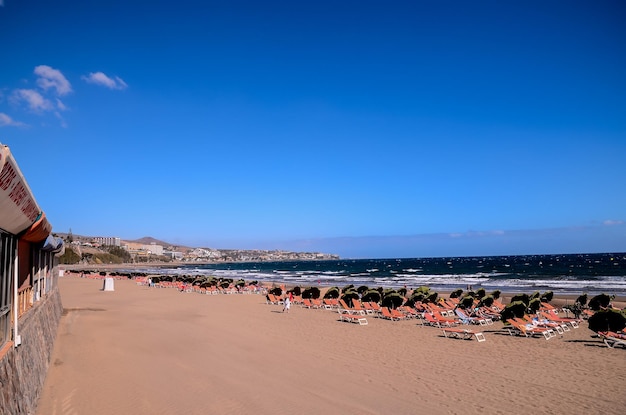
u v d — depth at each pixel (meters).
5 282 5.97
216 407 8.09
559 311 22.34
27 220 6.47
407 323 18.98
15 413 5.47
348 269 117.31
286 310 23.94
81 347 12.70
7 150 3.92
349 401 8.52
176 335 15.20
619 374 10.35
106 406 7.99
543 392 9.10
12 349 6.05
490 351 13.12
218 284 40.28
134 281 58.69
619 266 87.19
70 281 54.94
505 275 69.31
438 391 9.18
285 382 9.72
